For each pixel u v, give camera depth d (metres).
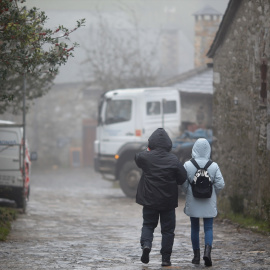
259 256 20.16
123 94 49.22
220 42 33.78
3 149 36.47
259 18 28.20
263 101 27.66
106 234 26.91
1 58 21.80
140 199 18.59
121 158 48.94
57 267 18.02
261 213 27.78
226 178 33.16
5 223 29.25
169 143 18.92
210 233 18.98
